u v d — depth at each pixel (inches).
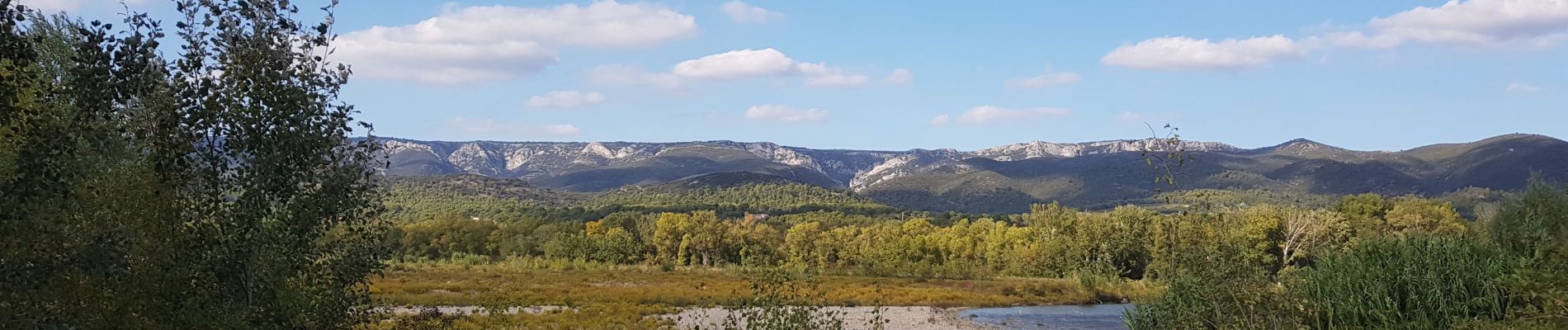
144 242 365.7
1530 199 708.7
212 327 371.9
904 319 1692.9
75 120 319.6
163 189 374.9
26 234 313.0
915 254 4254.4
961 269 3651.6
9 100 310.0
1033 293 2481.5
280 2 380.2
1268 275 689.6
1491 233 716.0
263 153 380.2
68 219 331.3
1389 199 3688.5
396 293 1913.1
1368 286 668.7
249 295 395.5
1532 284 494.3
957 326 1615.4
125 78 333.1
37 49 419.5
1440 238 713.0
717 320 1497.3
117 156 373.1
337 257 426.3
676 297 1977.1
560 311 1603.1
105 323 357.1
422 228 4709.6
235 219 379.2
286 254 404.2
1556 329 470.0
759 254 4525.1
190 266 383.6
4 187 297.1
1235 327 634.8
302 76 386.3
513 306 1681.8
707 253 4616.1
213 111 370.0
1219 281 660.1
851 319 1609.3
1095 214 3412.9
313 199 394.6
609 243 4384.8
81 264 320.2
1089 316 1883.6
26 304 326.3
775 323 639.1
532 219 5708.7
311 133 386.3
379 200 428.5
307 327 406.0
